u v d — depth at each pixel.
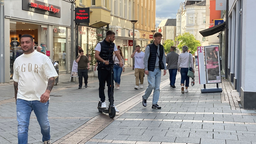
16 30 19.23
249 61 7.96
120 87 14.75
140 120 6.93
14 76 4.61
